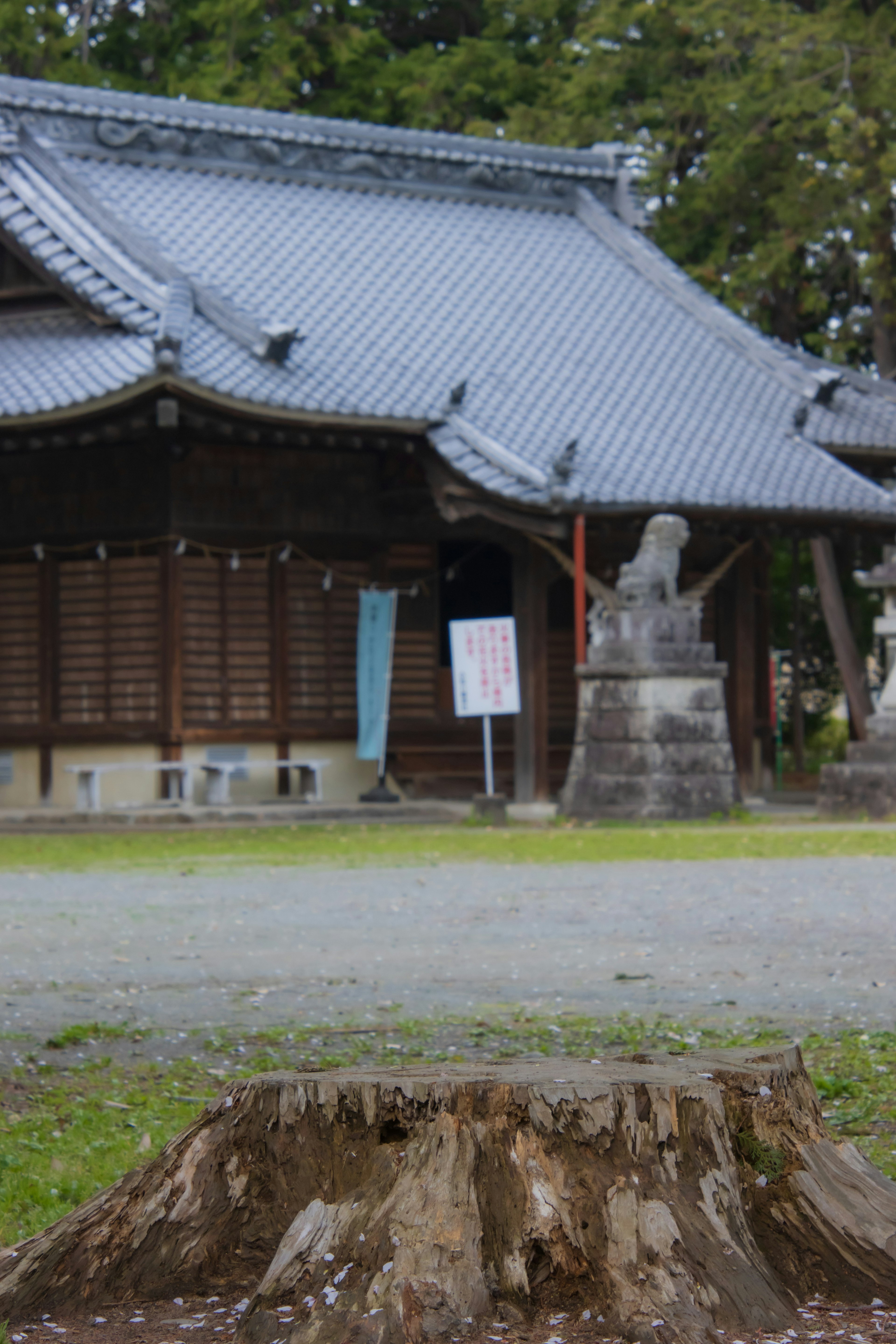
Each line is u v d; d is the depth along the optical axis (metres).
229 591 26.14
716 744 23.41
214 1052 7.28
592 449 24.86
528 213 31.77
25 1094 6.46
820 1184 3.98
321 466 26.36
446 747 27.84
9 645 26.88
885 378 34.59
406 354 25.88
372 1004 8.51
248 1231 4.02
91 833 22.36
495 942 11.00
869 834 20.34
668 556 23.61
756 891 13.85
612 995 8.70
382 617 26.73
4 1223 4.78
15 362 24.45
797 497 24.89
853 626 40.38
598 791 23.30
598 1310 3.60
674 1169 3.78
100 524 25.67
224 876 15.96
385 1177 3.79
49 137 27.83
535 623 25.17
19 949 10.81
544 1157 3.74
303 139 29.75
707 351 28.73
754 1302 3.62
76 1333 3.80
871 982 9.06
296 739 26.52
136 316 23.86
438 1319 3.52
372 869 16.59
